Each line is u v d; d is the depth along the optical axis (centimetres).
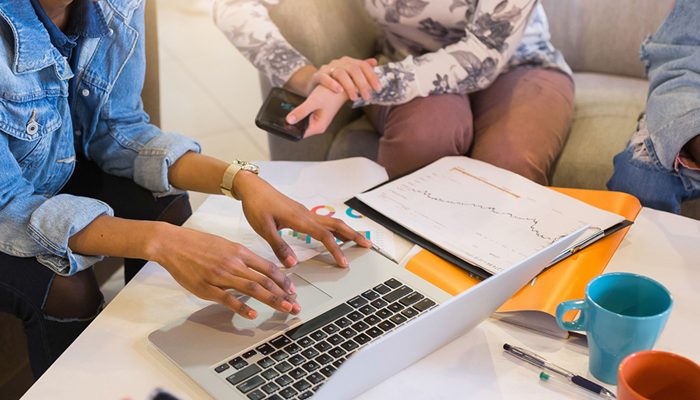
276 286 101
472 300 88
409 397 90
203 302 106
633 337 87
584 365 96
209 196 134
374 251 116
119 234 110
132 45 136
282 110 157
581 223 121
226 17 184
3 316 136
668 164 143
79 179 142
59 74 121
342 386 83
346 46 200
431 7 175
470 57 171
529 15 169
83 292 114
